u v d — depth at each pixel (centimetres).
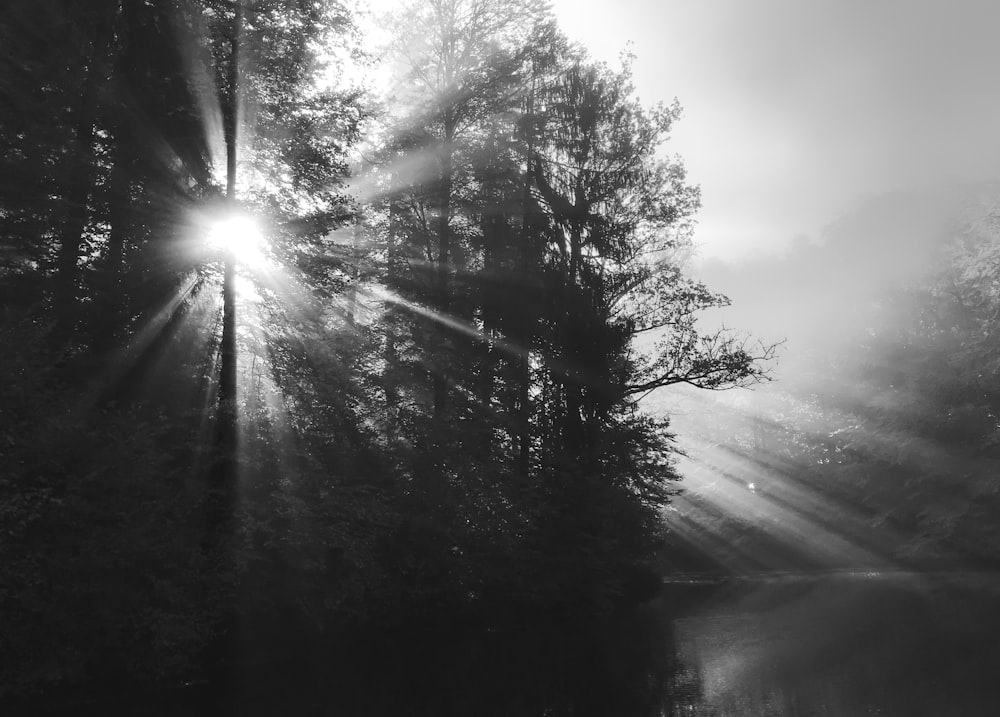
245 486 1631
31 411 1223
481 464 2292
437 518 2072
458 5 2755
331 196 1892
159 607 1342
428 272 2708
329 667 1576
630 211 3014
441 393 2470
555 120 2950
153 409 1562
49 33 1573
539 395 2828
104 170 1584
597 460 2834
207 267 1697
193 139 1758
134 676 1320
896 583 3522
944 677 1299
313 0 1912
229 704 1222
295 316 1855
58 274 1541
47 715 1153
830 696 1183
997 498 4359
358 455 1991
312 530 1628
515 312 2706
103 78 1648
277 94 1902
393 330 2422
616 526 2783
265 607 1622
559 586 2497
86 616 1234
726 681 1347
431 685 1376
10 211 1486
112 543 1252
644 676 1423
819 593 3128
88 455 1269
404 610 2061
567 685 1362
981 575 3862
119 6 1725
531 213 2841
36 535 1192
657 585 3153
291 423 1820
